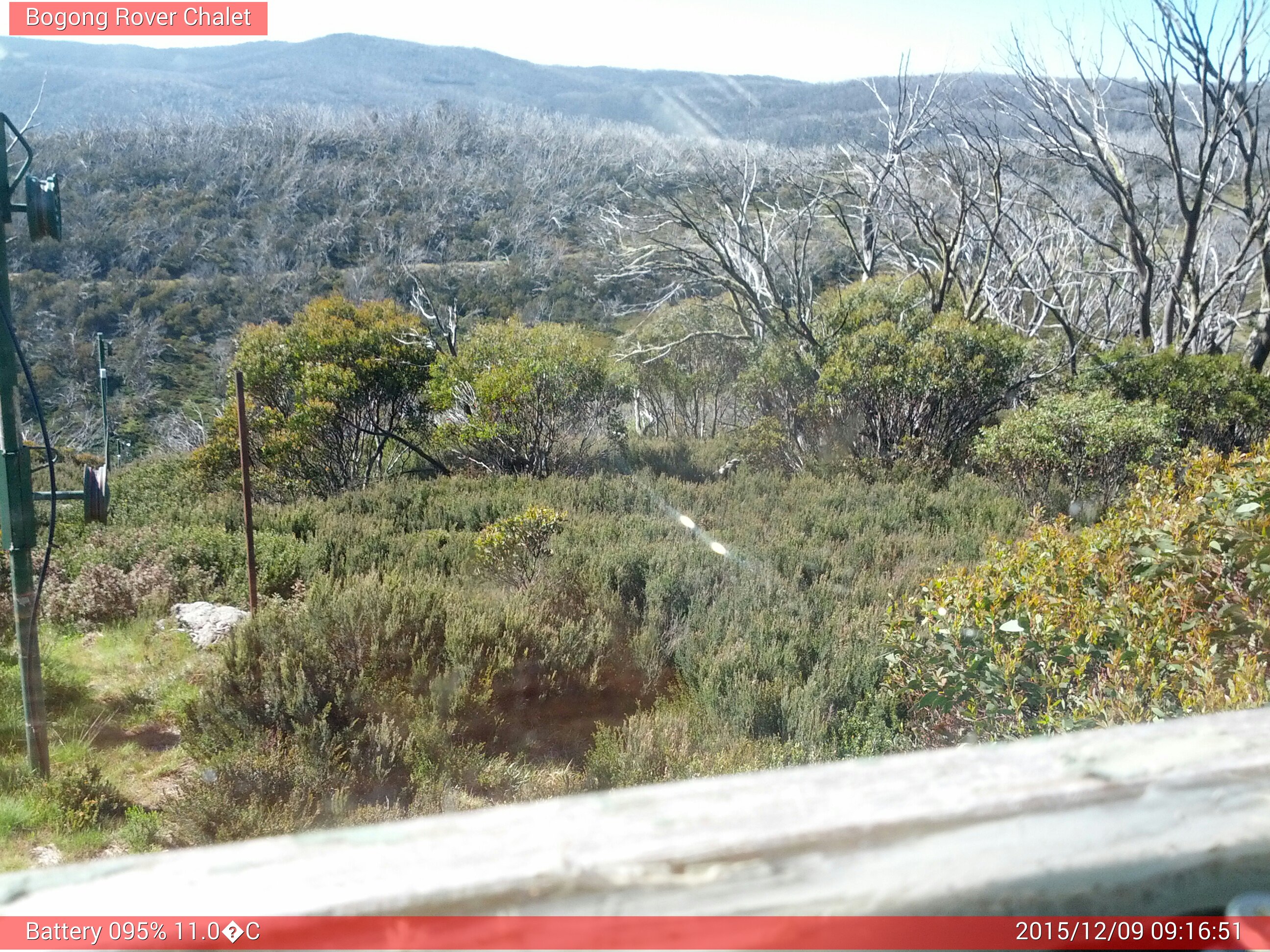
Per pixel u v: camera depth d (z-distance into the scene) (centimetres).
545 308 3862
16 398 455
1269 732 98
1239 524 373
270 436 1352
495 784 477
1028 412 1229
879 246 2242
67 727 529
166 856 77
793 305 1698
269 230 4797
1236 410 1338
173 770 498
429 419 1520
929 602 478
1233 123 1653
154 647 655
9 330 448
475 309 4019
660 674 605
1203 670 344
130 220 4697
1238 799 83
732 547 848
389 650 560
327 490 1363
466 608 609
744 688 541
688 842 74
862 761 92
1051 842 77
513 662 559
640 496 1170
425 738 488
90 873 75
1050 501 1095
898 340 1399
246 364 1438
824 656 574
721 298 2161
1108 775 87
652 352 2066
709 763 472
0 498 458
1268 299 1692
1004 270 2114
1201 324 1922
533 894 70
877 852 75
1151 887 76
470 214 4981
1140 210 1927
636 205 2239
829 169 2231
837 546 898
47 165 4812
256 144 5541
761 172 2319
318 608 589
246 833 404
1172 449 1112
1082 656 398
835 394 1390
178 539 885
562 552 781
